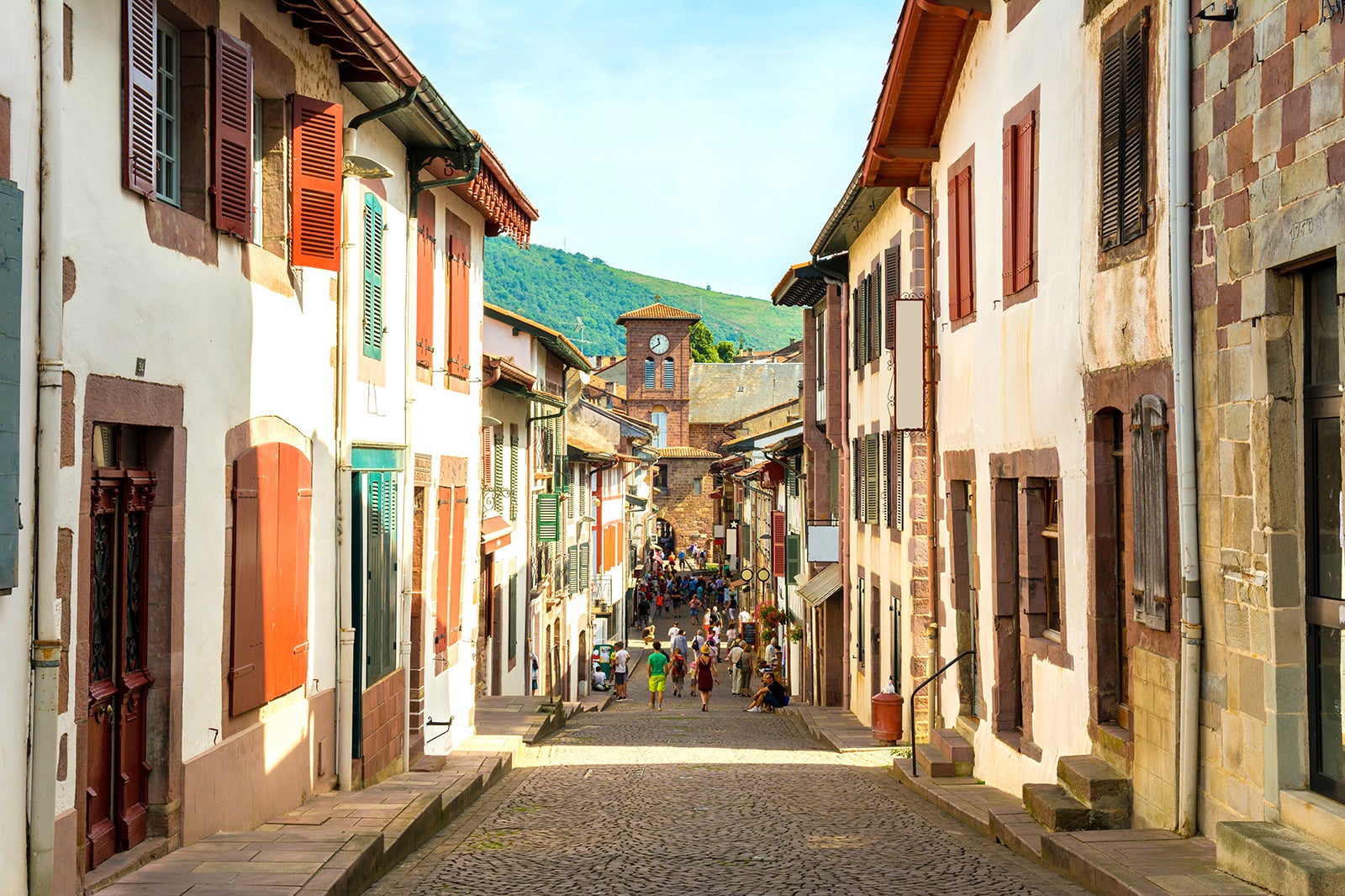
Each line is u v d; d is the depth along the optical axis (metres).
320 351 11.48
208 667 8.94
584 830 11.85
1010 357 13.03
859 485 25.84
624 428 66.44
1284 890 6.91
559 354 32.00
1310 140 7.25
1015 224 12.86
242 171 9.25
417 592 15.57
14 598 6.36
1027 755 12.47
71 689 6.91
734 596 62.06
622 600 55.12
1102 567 10.55
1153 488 9.36
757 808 13.25
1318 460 7.58
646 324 97.62
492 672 25.36
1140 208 9.52
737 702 36.50
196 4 8.61
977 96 14.49
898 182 17.88
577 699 38.50
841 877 9.33
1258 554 7.89
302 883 7.56
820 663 30.97
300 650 10.85
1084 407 10.81
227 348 9.21
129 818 7.96
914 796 14.00
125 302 7.55
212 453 8.94
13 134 6.30
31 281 6.49
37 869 6.51
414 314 14.38
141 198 7.80
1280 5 7.57
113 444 7.78
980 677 14.42
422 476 15.28
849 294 27.12
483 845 10.95
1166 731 9.10
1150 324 9.42
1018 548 12.92
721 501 74.75
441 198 16.28
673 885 9.14
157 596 8.25
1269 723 7.75
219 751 9.12
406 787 12.84
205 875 7.70
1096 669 10.57
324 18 10.40
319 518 11.52
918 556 19.94
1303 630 7.69
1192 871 7.73
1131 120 9.66
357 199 12.34
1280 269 7.72
